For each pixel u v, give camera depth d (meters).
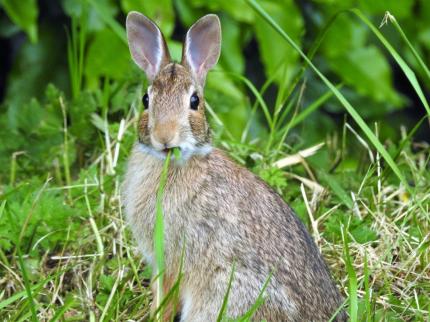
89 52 11.57
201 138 7.59
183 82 7.61
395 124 15.01
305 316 7.57
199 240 7.70
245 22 11.84
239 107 11.45
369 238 8.82
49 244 8.82
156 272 7.86
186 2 11.48
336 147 11.12
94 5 9.91
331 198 9.63
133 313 8.00
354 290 7.11
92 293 8.23
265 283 7.28
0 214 8.13
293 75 12.24
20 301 8.08
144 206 7.87
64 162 9.89
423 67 8.23
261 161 9.79
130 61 11.05
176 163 7.74
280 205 7.86
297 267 7.64
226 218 7.67
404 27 12.95
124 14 12.06
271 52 11.45
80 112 10.34
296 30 11.50
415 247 8.77
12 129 11.02
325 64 13.21
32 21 11.35
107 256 8.70
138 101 10.38
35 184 9.60
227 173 7.82
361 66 12.52
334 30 12.30
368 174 9.27
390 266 8.45
